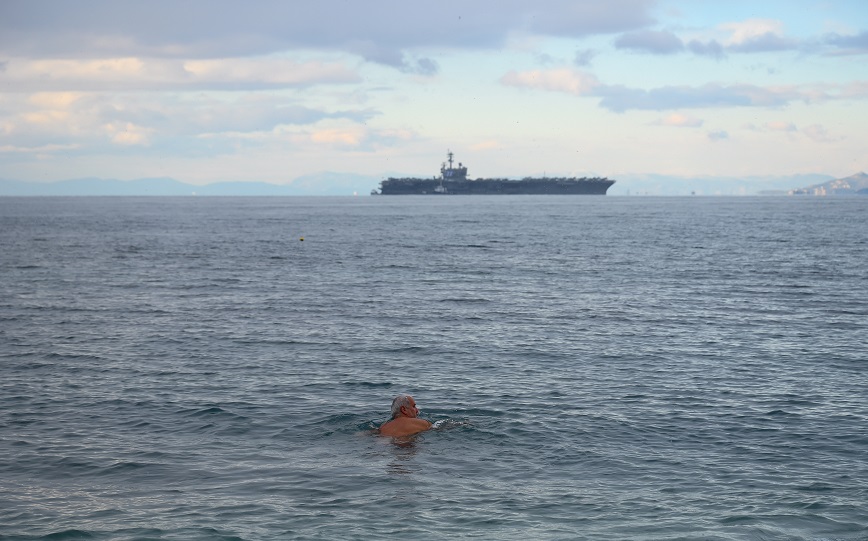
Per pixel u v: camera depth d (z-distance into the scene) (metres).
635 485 14.30
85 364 25.05
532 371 24.08
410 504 13.32
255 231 116.94
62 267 59.88
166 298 41.75
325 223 145.62
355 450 16.33
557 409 19.55
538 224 135.25
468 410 19.39
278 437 17.28
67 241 92.94
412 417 17.92
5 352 27.00
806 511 13.02
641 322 33.56
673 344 28.55
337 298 41.62
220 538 11.93
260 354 26.75
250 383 22.47
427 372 23.94
